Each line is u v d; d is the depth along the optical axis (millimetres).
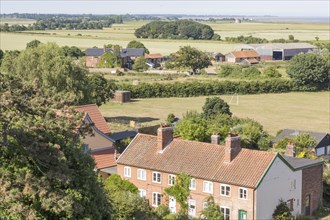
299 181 74750
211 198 68938
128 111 150750
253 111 154500
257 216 68250
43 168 42438
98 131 85000
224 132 93562
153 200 75625
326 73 191625
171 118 125062
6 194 39875
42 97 43562
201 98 174625
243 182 68438
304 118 146000
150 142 79125
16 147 42625
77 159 44938
